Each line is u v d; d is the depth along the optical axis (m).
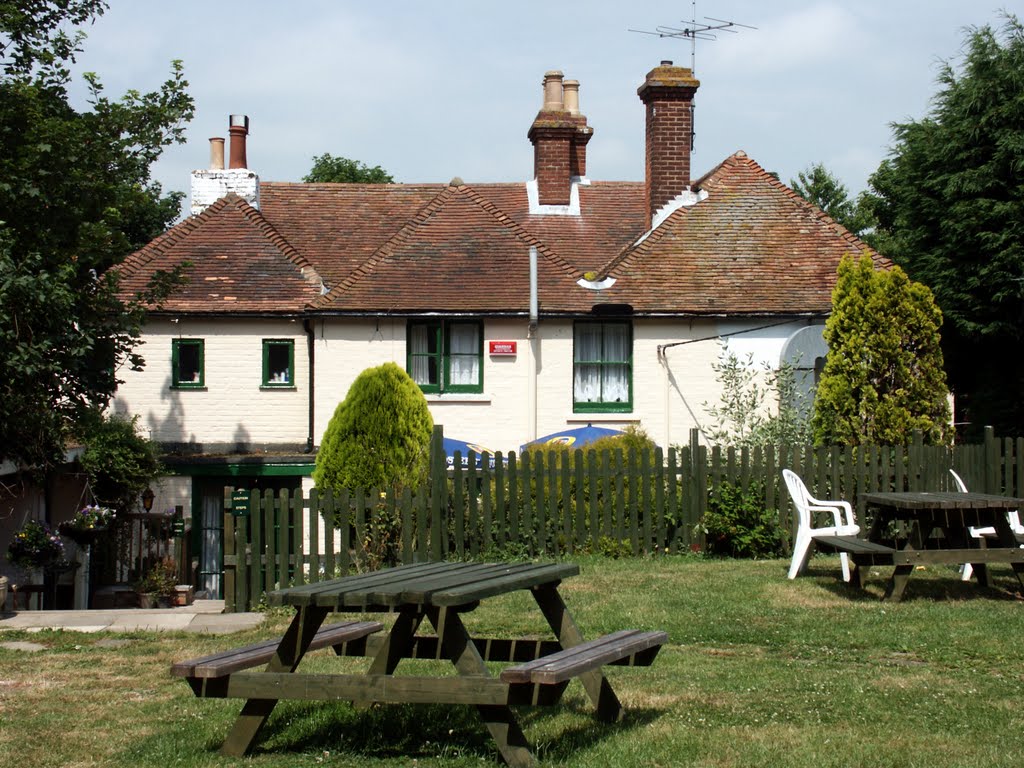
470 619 11.00
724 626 10.48
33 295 13.14
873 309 16.17
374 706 7.64
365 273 22.92
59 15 16.56
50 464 15.02
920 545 11.65
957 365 31.14
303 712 7.65
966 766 6.30
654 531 15.45
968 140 29.20
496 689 6.23
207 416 22.89
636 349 22.56
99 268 17.39
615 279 22.94
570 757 6.53
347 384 22.33
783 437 17.83
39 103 15.46
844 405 16.12
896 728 7.12
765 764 6.38
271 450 22.84
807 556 13.08
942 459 15.41
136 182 17.22
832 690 8.12
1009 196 28.81
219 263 23.67
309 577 13.64
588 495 15.59
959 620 10.61
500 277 22.92
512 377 22.42
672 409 22.52
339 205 27.19
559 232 26.00
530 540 15.16
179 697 8.30
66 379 15.02
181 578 16.81
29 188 14.34
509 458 15.17
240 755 6.80
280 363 23.14
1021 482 15.42
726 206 24.39
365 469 16.33
